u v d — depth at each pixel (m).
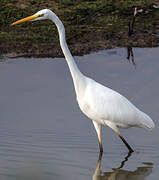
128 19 24.09
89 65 17.33
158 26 23.50
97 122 10.27
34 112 12.35
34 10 23.55
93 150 10.10
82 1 25.61
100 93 9.95
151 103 12.98
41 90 14.21
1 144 10.08
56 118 11.95
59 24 9.77
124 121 10.15
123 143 10.68
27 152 9.69
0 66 17.20
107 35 21.92
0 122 11.53
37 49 19.81
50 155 9.58
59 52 19.52
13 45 20.16
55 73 16.20
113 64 17.45
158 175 8.89
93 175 8.71
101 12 24.48
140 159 9.70
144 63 17.58
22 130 11.01
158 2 26.12
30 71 16.45
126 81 15.08
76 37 21.58
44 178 8.34
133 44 21.08
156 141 10.77
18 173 8.56
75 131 11.13
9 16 22.88
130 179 8.62
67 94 13.89
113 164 9.38
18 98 13.45
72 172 8.77
